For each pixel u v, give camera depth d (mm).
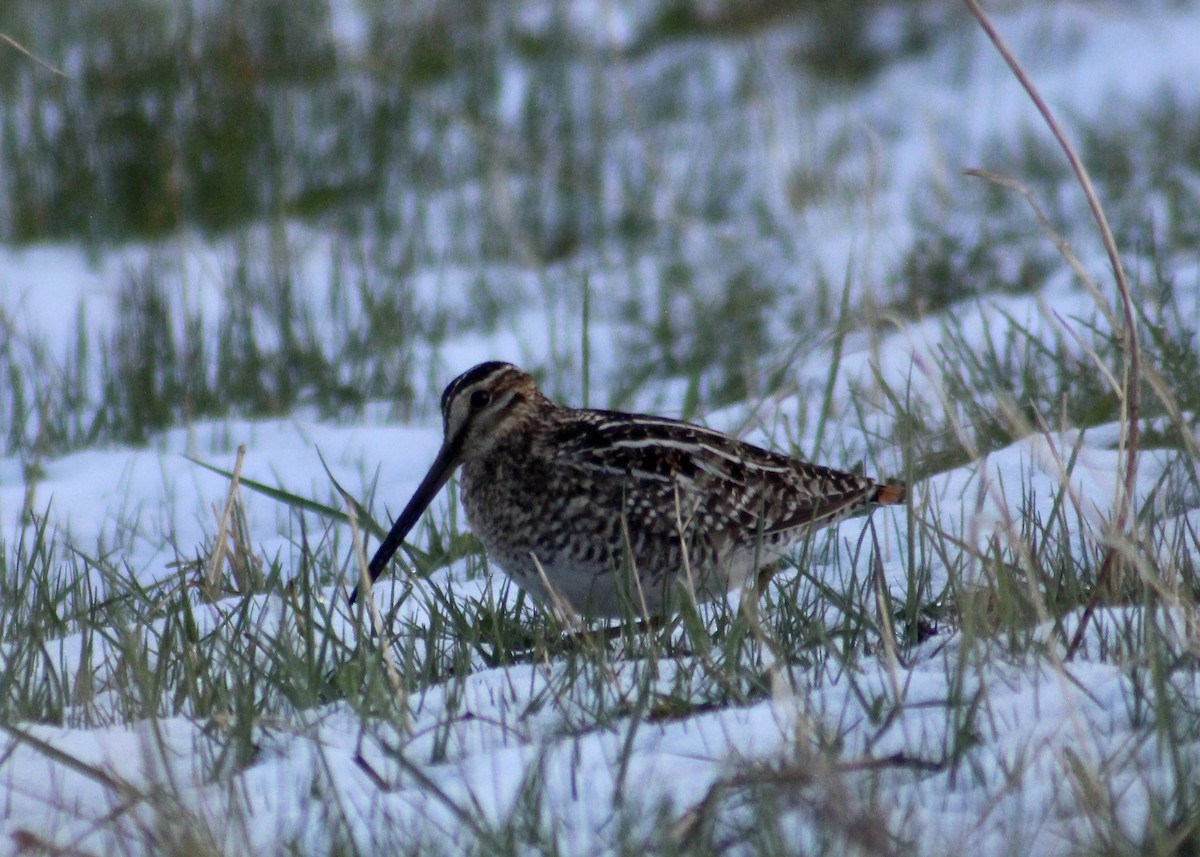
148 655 9695
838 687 8211
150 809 7316
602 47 31109
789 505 10875
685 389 18375
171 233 24594
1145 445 13531
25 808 7484
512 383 10883
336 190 25469
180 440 17438
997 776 6996
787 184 23562
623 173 25422
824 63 30422
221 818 7098
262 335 20703
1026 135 25281
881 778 6934
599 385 18844
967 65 29812
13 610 10688
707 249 23156
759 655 8633
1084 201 22844
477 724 8102
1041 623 7941
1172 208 20734
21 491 15602
